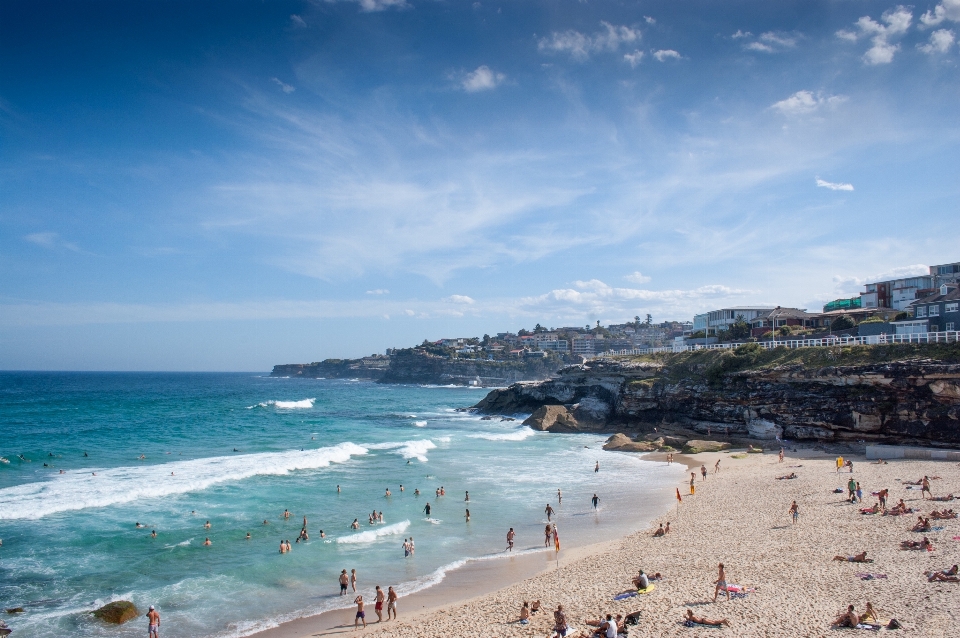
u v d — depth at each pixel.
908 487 38.66
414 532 35.44
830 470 47.38
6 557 29.77
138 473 50.12
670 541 31.48
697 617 19.77
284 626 22.91
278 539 33.75
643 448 65.44
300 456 59.41
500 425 94.06
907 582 21.84
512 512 39.88
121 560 29.81
